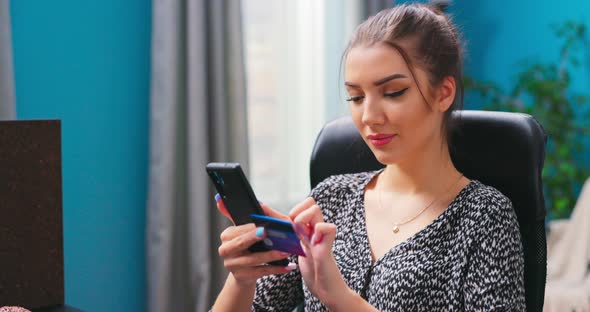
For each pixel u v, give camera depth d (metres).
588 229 2.81
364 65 1.19
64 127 2.57
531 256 1.30
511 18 3.68
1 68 2.25
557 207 3.24
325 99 3.24
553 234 2.93
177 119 2.73
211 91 2.81
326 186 1.42
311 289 1.07
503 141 1.32
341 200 1.40
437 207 1.27
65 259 2.60
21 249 1.29
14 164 1.27
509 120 1.32
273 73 3.11
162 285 2.74
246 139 2.88
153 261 2.75
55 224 1.32
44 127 1.29
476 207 1.23
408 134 1.20
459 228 1.23
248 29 3.03
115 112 2.69
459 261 1.21
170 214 2.73
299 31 3.16
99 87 2.64
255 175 3.11
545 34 3.55
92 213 2.66
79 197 2.62
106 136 2.67
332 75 3.24
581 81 3.46
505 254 1.20
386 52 1.18
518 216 1.31
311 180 1.56
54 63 2.53
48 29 2.51
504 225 1.21
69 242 2.61
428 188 1.29
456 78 1.25
